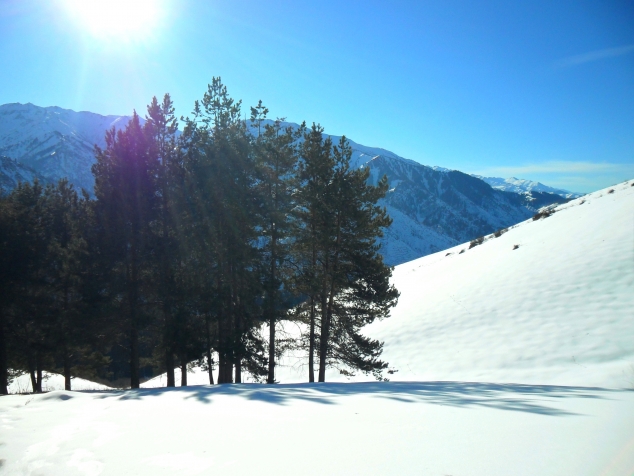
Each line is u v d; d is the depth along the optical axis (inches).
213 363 666.8
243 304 653.9
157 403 283.9
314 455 146.0
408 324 845.8
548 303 703.1
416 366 673.6
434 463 130.9
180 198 639.1
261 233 633.6
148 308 664.4
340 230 634.8
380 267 621.9
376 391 338.3
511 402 258.2
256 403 264.2
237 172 620.4
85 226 661.9
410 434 168.9
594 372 491.5
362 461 136.3
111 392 411.2
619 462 125.6
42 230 717.9
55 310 690.2
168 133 690.8
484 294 842.8
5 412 281.3
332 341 658.2
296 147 662.5
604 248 802.2
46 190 819.4
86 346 725.9
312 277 615.8
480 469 124.1
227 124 650.8
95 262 618.5
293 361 895.1
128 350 723.4
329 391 337.7
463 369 614.2
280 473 129.5
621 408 226.7
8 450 188.1
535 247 999.0
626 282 666.2
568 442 149.9
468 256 1306.6
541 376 524.4
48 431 216.4
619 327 571.8
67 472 150.7
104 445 178.2
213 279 663.8
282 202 658.8
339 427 186.2
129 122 652.1
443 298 923.4
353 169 649.6
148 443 175.6
